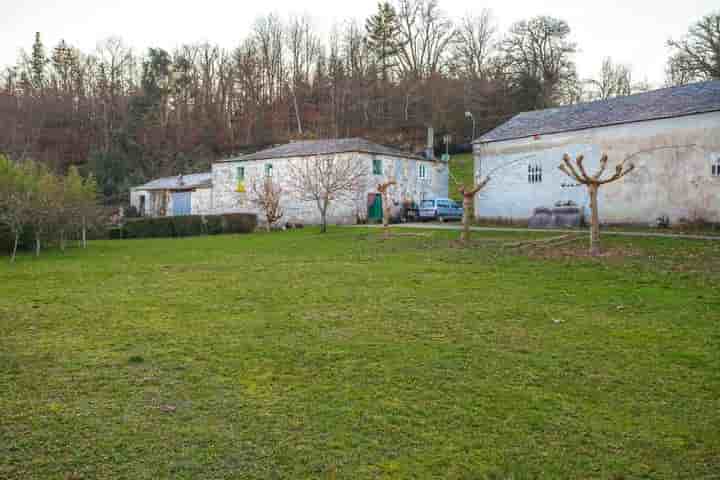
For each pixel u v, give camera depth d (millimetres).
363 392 6238
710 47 41781
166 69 68125
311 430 5289
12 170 21062
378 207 35219
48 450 4855
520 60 62438
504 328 8938
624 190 24297
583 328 8852
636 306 10195
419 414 5660
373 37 69688
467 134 61906
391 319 9602
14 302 11195
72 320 9617
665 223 23047
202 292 12266
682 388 6332
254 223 34500
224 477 4469
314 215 35375
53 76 68312
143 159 58781
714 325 8789
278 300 11305
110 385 6426
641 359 7336
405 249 19578
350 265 16266
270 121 66688
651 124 23422
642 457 4820
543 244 18875
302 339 8375
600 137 25000
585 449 4953
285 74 70625
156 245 25141
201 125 65500
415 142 61469
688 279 12305
